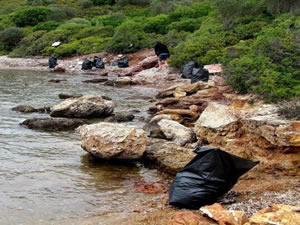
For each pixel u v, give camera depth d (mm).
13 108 12766
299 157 6711
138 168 7426
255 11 26234
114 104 13492
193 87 14406
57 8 57438
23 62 33281
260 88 10008
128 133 7559
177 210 5289
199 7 38281
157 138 9320
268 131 6977
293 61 11352
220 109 8742
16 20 51875
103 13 58562
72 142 8984
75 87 18797
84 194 5930
